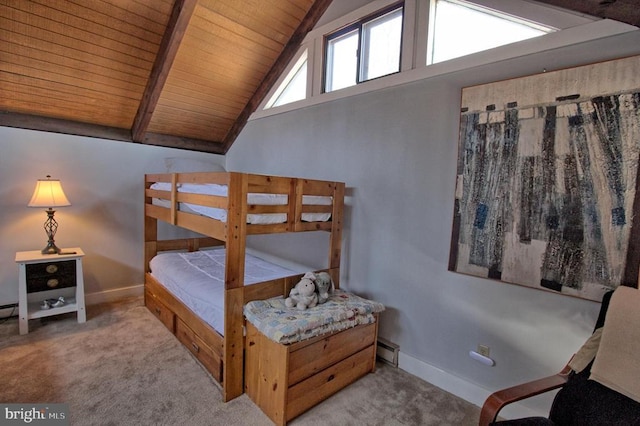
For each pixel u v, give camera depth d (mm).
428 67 2258
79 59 2770
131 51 2844
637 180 1499
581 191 1649
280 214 2246
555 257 1739
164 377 2219
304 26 3145
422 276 2330
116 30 2645
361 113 2721
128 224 3732
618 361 1313
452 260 2154
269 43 3229
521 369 1888
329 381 2062
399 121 2451
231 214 1987
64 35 2559
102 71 2938
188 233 4203
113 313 3264
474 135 2023
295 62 3385
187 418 1856
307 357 1902
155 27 2715
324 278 2318
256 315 2000
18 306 3018
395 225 2484
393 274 2506
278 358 1822
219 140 4398
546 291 1779
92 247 3508
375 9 2645
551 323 1775
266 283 2234
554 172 1729
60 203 2941
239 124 4105
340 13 2934
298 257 3398
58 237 3312
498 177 1930
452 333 2182
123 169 3682
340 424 1845
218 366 2137
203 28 2871
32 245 3182
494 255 1963
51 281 2881
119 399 1982
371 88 2615
